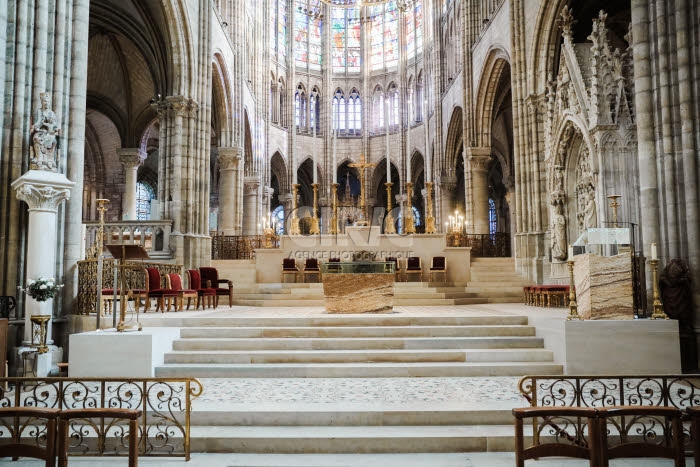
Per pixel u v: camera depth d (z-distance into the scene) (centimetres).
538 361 1073
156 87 2509
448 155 3916
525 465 685
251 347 1127
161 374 1022
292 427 771
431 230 2225
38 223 1060
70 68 1228
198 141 2206
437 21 4028
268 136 4262
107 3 2370
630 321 1005
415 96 4803
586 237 1149
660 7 1213
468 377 1012
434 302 1777
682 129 1173
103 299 1231
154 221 2034
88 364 1005
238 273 2145
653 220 1209
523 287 1933
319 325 1229
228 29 3009
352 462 689
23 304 1104
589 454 575
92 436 747
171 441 731
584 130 1638
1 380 681
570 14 1823
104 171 3697
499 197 4516
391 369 1022
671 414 576
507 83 3034
